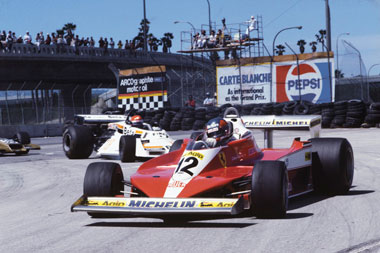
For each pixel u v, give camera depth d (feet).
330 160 32.19
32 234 24.25
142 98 147.64
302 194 33.78
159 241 21.65
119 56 215.31
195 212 22.43
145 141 58.70
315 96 129.18
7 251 21.08
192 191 24.70
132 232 23.58
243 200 23.70
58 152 82.99
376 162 50.42
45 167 58.95
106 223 25.98
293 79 131.44
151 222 25.68
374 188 35.04
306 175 32.24
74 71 208.85
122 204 23.95
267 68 134.72
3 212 31.42
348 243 20.30
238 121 32.19
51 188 41.70
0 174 54.44
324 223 24.16
